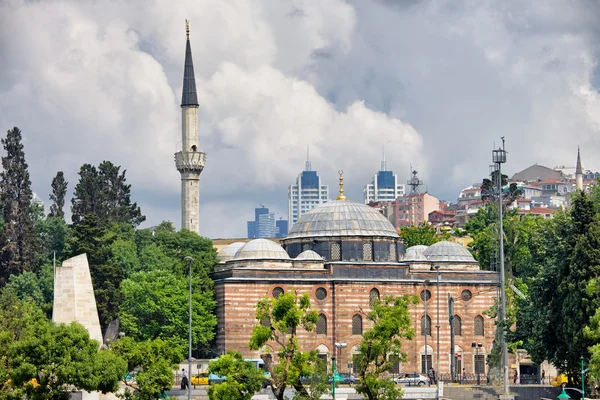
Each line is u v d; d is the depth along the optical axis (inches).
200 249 7706.7
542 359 5315.0
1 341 4431.6
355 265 7027.6
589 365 4589.1
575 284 5007.4
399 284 7047.2
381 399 4301.2
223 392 4084.6
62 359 4190.5
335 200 7568.9
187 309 6697.8
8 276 7514.8
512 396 5290.4
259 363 6348.4
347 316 6934.1
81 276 5009.8
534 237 7864.2
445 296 7135.8
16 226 7672.2
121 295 6879.9
